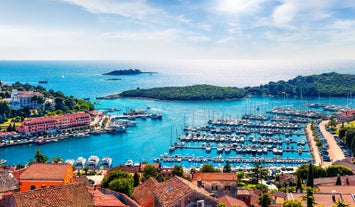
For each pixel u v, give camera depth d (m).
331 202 85.50
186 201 60.84
